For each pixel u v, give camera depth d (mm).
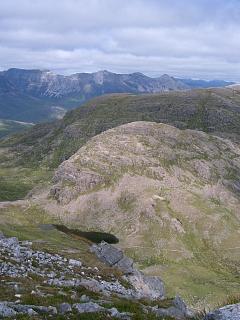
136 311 30484
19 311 26891
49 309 27672
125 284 51344
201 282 155000
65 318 26328
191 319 31500
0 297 30266
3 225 174875
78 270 49312
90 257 67500
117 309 30469
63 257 55562
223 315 25750
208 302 133625
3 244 52281
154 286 58500
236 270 175625
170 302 37250
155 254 187250
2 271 39281
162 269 169000
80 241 166375
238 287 151500
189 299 136500
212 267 178125
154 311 31812
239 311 25922
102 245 77938
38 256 50438
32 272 41594
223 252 192000
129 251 191125
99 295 36281
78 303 29578
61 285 37969
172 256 185500
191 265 177500
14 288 33156
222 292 144625
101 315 27609
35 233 167000
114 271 55031
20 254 48469
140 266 176125
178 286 148875
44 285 36906
